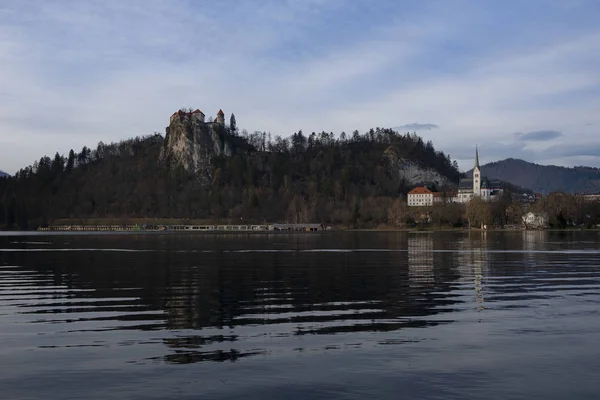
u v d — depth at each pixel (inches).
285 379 783.7
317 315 1219.2
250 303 1384.1
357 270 2250.2
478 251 3585.1
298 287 1688.0
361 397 718.5
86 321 1165.1
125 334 1045.2
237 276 2023.9
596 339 999.0
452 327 1093.8
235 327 1099.9
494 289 1632.6
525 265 2455.7
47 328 1098.1
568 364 852.6
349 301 1411.2
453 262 2650.1
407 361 865.5
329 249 3988.7
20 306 1352.1
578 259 2817.4
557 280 1856.5
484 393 733.3
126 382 773.3
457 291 1589.6
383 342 978.7
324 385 760.3
